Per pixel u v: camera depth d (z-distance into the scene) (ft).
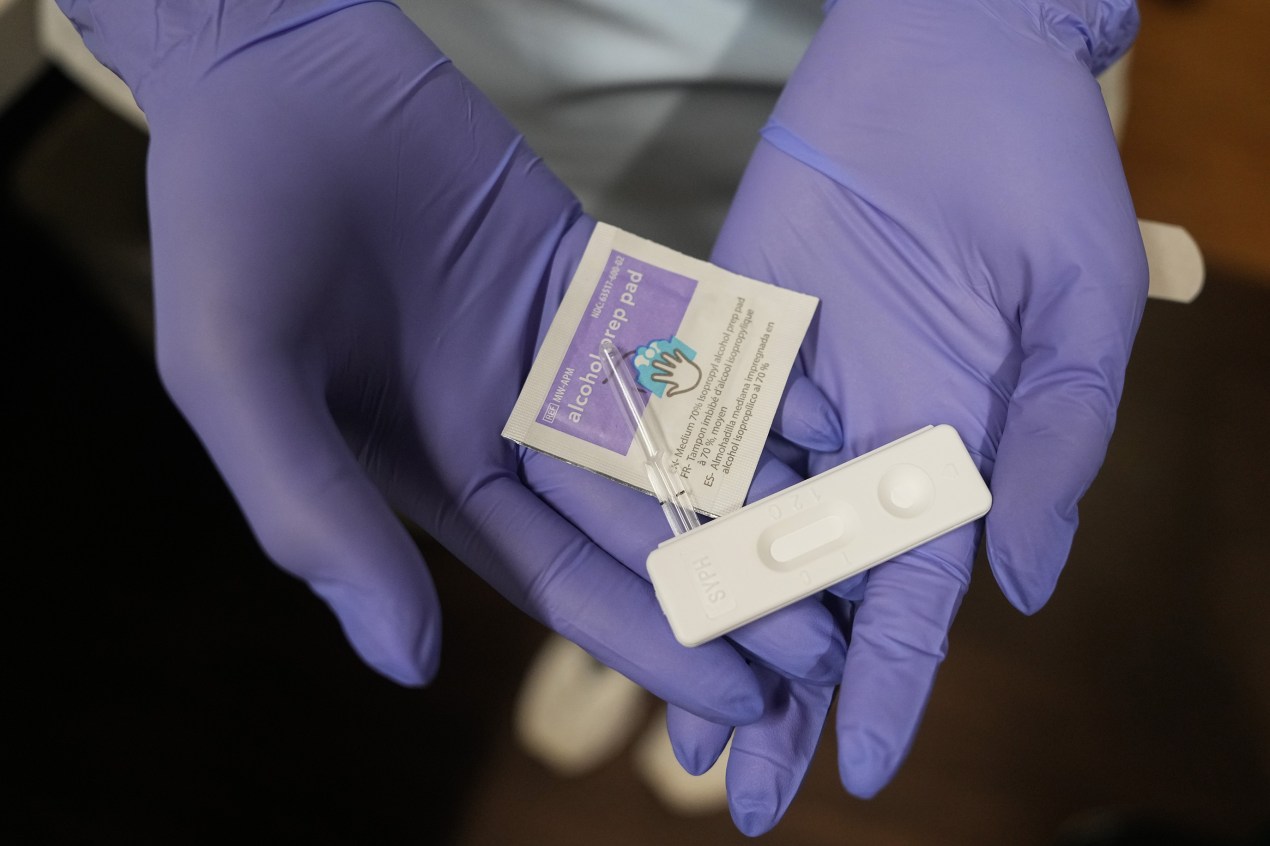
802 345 1.36
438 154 1.33
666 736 1.61
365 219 1.29
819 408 1.32
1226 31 1.81
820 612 1.27
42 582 1.66
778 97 1.49
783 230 1.37
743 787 1.28
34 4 1.46
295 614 1.67
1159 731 1.61
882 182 1.35
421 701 1.65
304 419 1.20
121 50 1.29
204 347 1.21
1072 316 1.30
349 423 1.29
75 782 1.61
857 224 1.36
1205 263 1.75
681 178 1.49
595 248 1.34
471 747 1.63
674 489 1.29
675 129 1.49
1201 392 1.71
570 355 1.32
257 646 1.66
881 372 1.35
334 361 1.26
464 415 1.32
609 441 1.30
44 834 1.59
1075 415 1.28
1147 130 1.79
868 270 1.36
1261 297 1.74
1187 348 1.73
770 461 1.32
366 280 1.29
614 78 1.48
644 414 1.30
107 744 1.63
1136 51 1.81
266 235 1.23
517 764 1.63
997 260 1.33
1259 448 1.69
